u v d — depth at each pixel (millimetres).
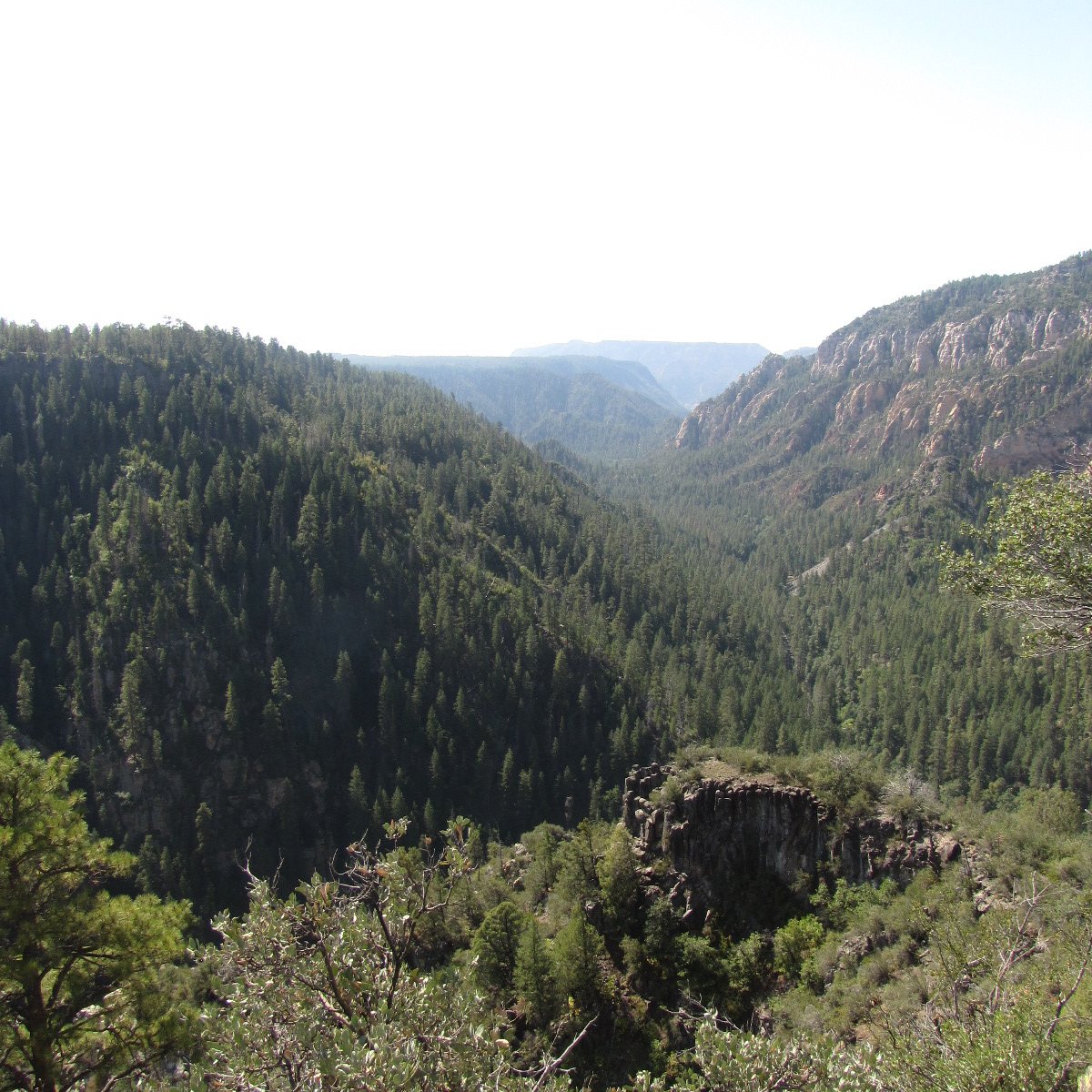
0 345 160500
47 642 110125
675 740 111250
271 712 106812
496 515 173875
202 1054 15789
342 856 104062
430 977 13633
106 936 16797
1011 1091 14039
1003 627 120125
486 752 106688
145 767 102688
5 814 16719
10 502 127250
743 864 43438
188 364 182125
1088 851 33000
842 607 166375
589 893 44469
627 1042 36219
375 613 124375
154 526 118938
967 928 28578
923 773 101688
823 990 35000
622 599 151125
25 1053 15625
